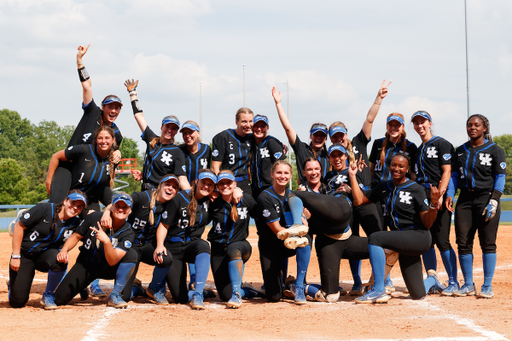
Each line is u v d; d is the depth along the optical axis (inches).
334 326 205.6
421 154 283.7
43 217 239.6
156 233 253.9
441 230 282.5
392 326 204.8
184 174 286.2
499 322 209.9
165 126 284.0
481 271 378.0
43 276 377.1
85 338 185.0
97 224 239.8
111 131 265.7
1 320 215.0
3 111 4136.3
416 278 259.4
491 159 270.2
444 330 197.3
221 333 193.9
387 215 265.7
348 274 379.9
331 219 247.0
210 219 262.5
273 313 231.9
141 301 266.4
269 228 256.4
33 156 3895.2
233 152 298.0
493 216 269.0
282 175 250.2
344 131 279.6
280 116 299.0
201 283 245.8
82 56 286.0
